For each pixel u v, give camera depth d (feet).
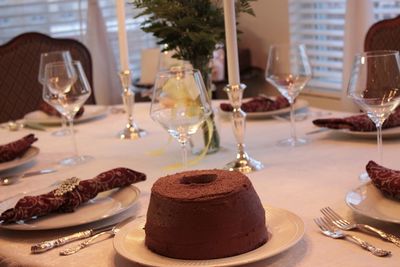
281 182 4.54
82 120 7.30
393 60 4.23
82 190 4.17
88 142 6.36
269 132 6.08
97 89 12.69
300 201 4.11
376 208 3.65
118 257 3.46
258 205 3.36
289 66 5.61
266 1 12.19
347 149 5.22
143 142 6.16
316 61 11.87
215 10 5.26
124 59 6.45
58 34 12.96
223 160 5.26
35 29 12.83
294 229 3.42
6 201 4.44
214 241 3.21
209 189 3.28
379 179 3.78
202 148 5.51
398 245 3.25
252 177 4.75
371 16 10.14
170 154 5.62
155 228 3.33
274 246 3.27
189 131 4.56
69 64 5.65
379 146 4.43
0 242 3.86
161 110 4.47
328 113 6.61
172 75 4.47
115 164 5.45
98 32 12.53
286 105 6.73
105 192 4.46
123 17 6.48
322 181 4.47
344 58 10.37
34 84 9.49
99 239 3.73
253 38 12.63
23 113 9.45
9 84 9.37
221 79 11.74
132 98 6.48
